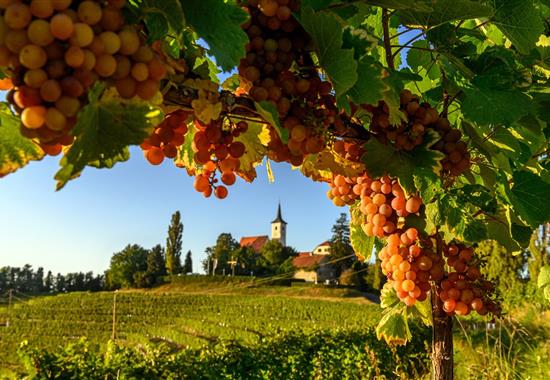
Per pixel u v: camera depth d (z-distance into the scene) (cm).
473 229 283
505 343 1136
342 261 8544
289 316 4909
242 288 7600
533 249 1770
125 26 123
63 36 109
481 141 242
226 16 148
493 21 229
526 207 266
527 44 229
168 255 9425
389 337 352
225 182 206
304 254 10244
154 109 128
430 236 286
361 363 1234
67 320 5803
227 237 11025
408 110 208
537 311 1498
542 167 316
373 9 290
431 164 206
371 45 169
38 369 906
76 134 114
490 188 265
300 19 168
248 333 3209
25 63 110
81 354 984
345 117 210
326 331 1441
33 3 108
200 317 5366
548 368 752
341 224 9012
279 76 179
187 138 218
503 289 2069
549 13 279
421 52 296
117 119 126
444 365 280
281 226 12081
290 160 204
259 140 213
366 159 204
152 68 128
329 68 171
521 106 208
